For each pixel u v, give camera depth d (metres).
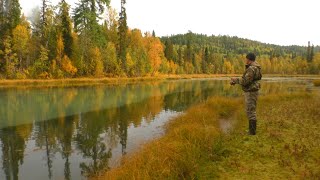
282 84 53.78
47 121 15.38
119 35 74.94
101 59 64.88
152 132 12.45
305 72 156.88
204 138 8.09
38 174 7.85
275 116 11.84
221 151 7.28
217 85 52.72
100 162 8.71
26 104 22.12
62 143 10.94
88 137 11.82
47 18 61.44
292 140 7.93
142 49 78.69
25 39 54.47
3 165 8.56
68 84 47.72
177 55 124.25
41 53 55.38
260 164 6.29
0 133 12.62
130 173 5.79
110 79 59.88
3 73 52.56
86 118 16.27
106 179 6.38
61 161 8.88
